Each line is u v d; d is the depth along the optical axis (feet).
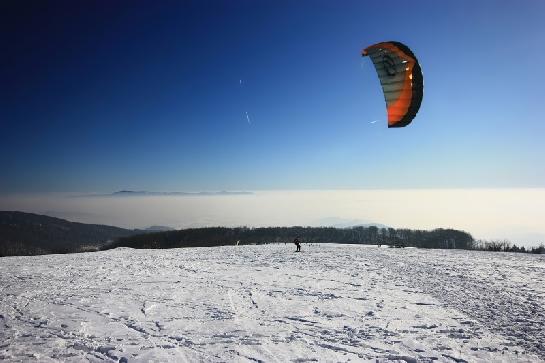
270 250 111.45
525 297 45.11
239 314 37.99
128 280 57.47
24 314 37.52
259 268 71.61
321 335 31.50
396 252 103.86
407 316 37.24
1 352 27.07
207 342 29.66
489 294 46.93
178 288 51.26
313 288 51.55
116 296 45.91
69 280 57.36
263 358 26.43
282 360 26.13
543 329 32.78
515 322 34.96
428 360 26.32
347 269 70.18
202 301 43.55
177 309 39.73
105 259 87.81
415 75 28.60
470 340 30.27
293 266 74.74
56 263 79.51
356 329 33.12
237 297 45.75
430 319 36.14
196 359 26.16
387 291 49.39
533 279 57.62
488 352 27.73
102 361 25.68
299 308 40.47
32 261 83.56
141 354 26.96
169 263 79.61
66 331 32.14
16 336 30.78
